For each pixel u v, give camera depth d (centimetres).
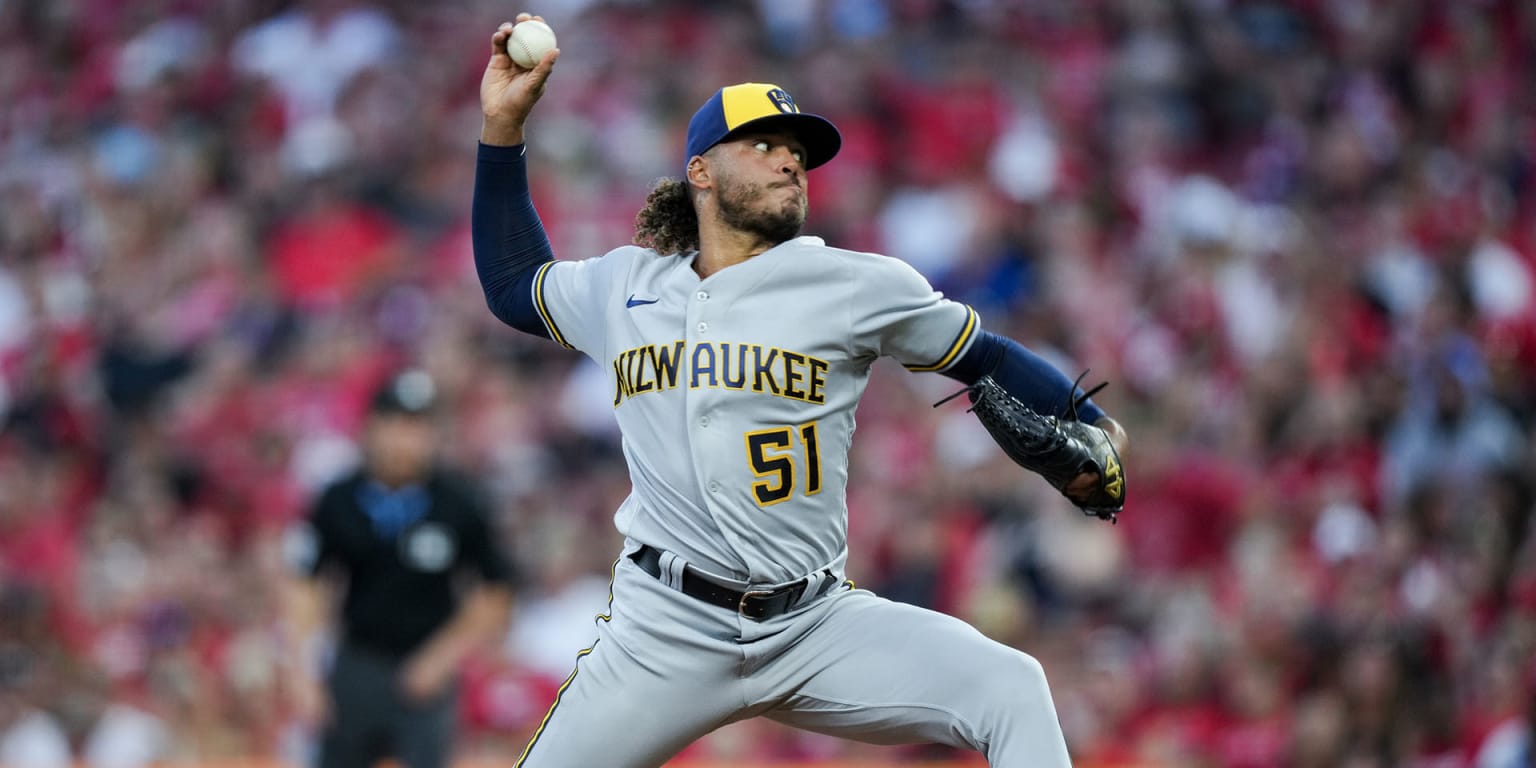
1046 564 3309
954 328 1321
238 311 4397
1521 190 4888
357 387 3997
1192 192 4559
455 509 2280
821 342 1292
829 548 1338
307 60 5384
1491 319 4059
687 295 1327
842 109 4906
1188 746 2955
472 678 3216
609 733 1330
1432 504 3303
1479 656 2845
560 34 5322
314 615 2272
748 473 1284
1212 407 3753
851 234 4497
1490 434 3606
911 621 1317
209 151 5112
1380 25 5219
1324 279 4078
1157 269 4219
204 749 3148
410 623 2266
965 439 3609
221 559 3522
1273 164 4788
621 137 4872
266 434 3947
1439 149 4953
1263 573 3147
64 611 3325
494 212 1456
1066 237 4309
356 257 4556
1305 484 3475
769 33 5291
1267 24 5206
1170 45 5106
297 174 4897
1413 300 4097
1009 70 5056
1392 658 2833
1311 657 2928
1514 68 5278
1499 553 3228
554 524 3566
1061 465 1302
